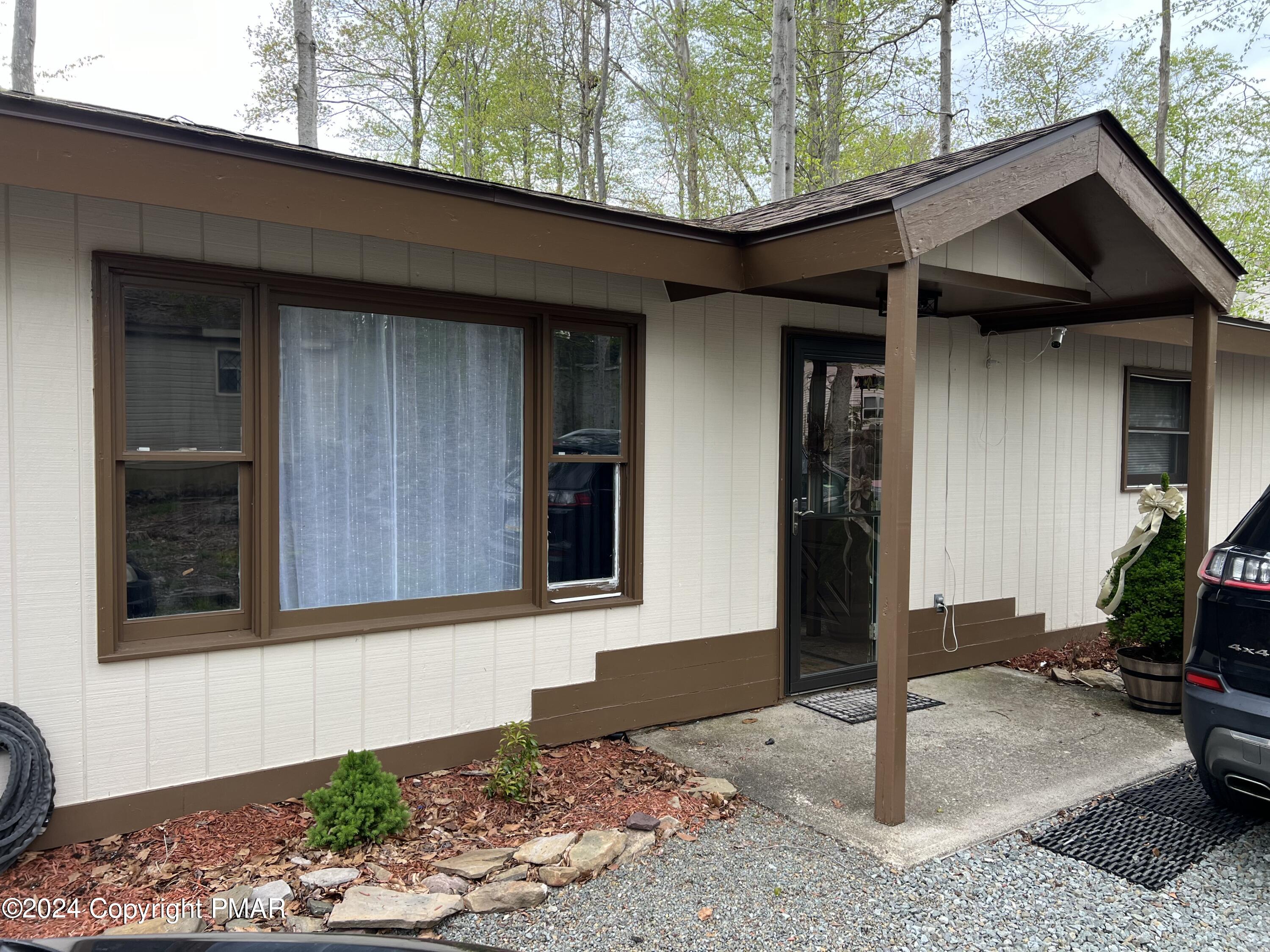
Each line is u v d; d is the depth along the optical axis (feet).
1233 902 9.59
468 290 12.87
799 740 14.66
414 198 10.57
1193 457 16.24
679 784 12.51
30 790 9.45
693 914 9.07
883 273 13.47
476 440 13.51
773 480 16.67
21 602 9.71
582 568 14.73
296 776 11.53
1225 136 49.93
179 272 10.52
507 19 53.72
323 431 12.12
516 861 9.80
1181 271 15.49
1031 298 16.57
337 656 11.86
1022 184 12.43
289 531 11.89
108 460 10.13
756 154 57.26
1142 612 16.78
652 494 15.03
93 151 8.60
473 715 13.15
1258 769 10.27
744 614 16.33
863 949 8.50
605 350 14.73
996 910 9.30
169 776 10.64
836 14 41.75
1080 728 15.57
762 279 13.44
